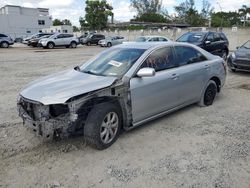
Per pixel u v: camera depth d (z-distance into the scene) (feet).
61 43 94.79
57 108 12.07
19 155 12.49
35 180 10.59
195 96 18.43
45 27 237.66
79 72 15.26
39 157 12.31
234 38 82.07
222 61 20.79
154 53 15.35
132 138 14.28
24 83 28.30
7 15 210.59
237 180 10.57
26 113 12.71
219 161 11.97
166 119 17.12
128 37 135.85
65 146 13.34
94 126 12.35
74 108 11.78
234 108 19.60
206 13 178.09
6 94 23.35
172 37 101.76
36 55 63.72
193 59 18.17
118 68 14.49
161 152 12.82
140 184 10.33
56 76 14.85
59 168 11.43
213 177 10.77
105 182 10.47
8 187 10.14
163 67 15.74
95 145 12.69
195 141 13.99
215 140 14.12
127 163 11.83
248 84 27.96
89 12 208.95
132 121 14.14
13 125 16.05
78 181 10.53
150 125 16.10
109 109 12.84
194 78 17.71
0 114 17.97
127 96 13.60
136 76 13.99
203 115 17.94
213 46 42.11
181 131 15.26
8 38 95.55
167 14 218.79
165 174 10.98
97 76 14.14
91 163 11.82
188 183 10.37
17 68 40.09
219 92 22.67
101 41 108.37
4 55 63.00
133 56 14.97
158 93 15.11
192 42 40.98
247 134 14.89
